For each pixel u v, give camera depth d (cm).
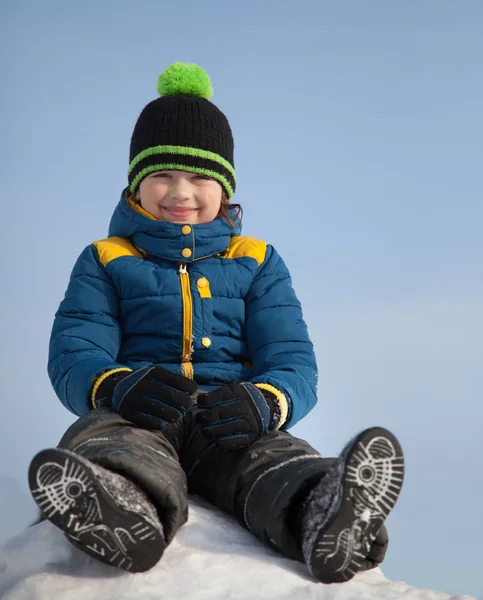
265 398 365
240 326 428
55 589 278
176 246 424
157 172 441
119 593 276
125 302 418
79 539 274
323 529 279
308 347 421
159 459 314
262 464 336
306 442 352
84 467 270
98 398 359
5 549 309
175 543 312
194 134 446
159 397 335
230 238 455
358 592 287
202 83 481
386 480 281
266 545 320
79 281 421
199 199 440
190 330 410
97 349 400
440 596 292
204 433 342
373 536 288
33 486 269
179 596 275
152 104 462
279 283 438
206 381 408
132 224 434
